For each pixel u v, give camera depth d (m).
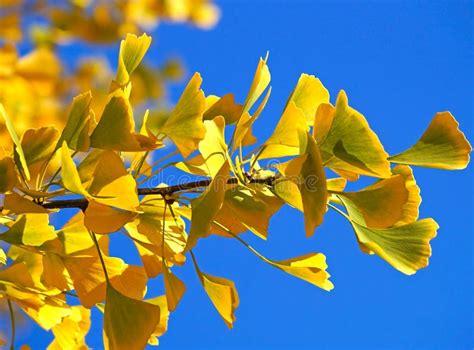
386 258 0.90
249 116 0.95
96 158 0.94
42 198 0.95
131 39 0.96
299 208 0.91
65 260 0.96
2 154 0.94
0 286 0.95
